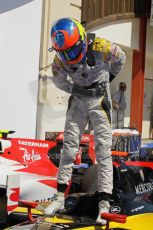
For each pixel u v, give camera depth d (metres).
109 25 12.23
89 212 4.27
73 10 10.47
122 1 12.59
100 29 11.81
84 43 3.86
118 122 13.28
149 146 6.67
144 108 15.30
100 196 3.92
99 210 3.91
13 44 9.66
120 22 12.76
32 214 4.42
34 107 9.68
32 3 9.67
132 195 4.40
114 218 3.57
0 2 9.50
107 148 3.96
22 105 9.67
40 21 9.75
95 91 3.97
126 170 4.52
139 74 13.96
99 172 3.98
